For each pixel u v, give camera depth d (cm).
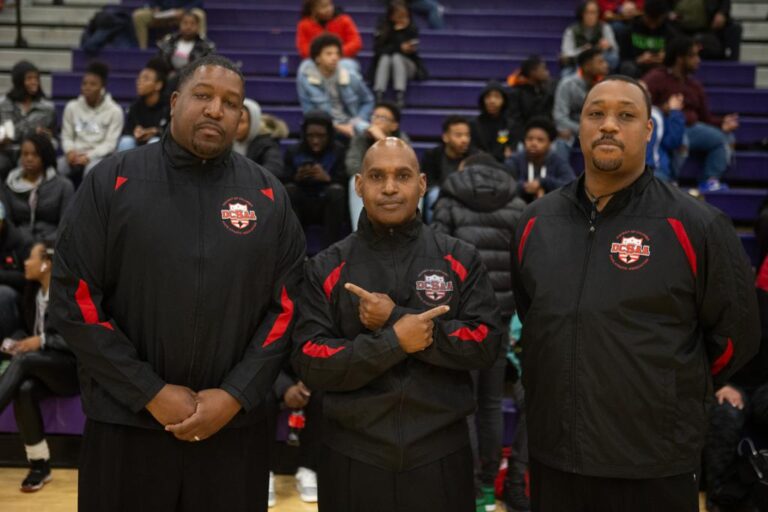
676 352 183
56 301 192
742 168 519
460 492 201
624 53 615
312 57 514
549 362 189
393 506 196
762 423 298
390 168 200
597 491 188
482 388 301
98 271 193
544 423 192
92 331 188
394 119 438
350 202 416
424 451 196
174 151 197
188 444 195
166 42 590
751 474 285
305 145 430
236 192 200
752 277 194
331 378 193
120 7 686
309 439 320
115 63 626
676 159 491
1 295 360
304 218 426
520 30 679
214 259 193
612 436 183
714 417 303
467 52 650
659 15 602
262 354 198
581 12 602
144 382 188
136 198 193
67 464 345
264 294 201
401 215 200
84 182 198
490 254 314
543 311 191
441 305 199
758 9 697
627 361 183
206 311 193
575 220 196
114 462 194
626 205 192
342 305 201
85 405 197
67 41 674
